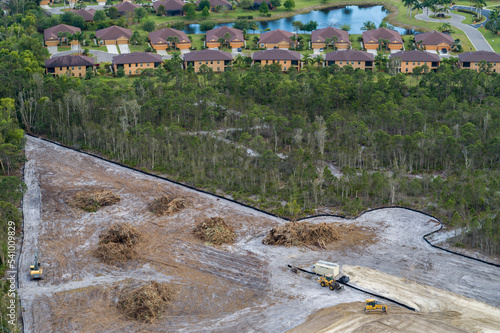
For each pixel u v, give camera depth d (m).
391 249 121.38
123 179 157.75
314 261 116.50
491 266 114.06
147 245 122.88
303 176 150.50
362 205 143.12
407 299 102.75
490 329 94.12
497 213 127.19
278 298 103.75
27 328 94.88
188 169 160.00
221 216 137.12
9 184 134.62
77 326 95.62
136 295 101.31
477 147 156.88
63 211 138.12
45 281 108.69
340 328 94.62
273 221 135.00
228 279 110.00
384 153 165.12
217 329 95.19
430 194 147.88
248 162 159.12
